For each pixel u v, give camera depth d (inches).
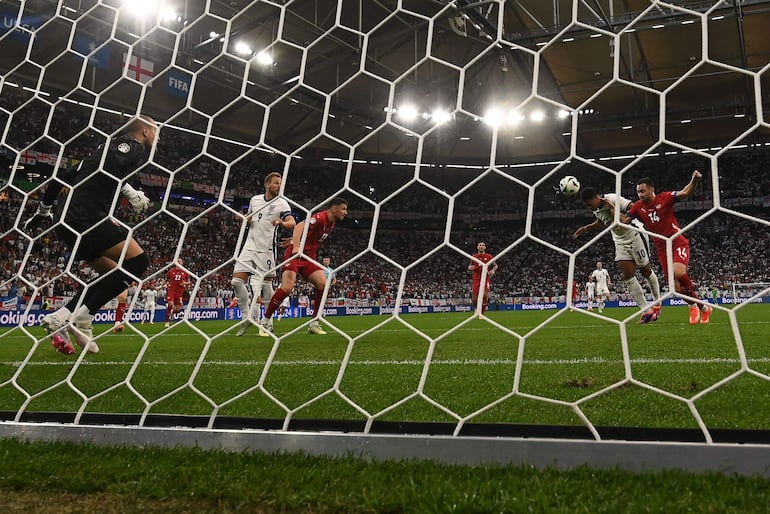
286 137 994.7
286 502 49.4
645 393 91.8
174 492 53.0
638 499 46.5
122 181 96.0
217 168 994.7
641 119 912.9
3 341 273.7
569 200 1178.0
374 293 1042.1
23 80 671.1
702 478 50.5
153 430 69.9
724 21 631.8
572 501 46.8
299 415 82.0
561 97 841.5
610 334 218.4
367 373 124.6
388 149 1122.0
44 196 147.7
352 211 1202.0
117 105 746.8
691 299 53.9
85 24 517.7
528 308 1031.6
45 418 77.4
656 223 244.4
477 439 58.8
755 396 85.4
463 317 593.0
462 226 1243.8
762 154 1079.6
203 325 415.8
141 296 597.9
